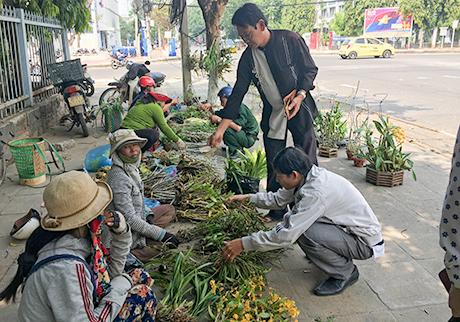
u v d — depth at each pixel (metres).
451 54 34.56
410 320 2.90
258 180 4.75
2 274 3.48
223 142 6.53
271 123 4.33
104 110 8.34
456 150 1.45
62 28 10.51
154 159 5.45
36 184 5.52
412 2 41.69
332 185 3.07
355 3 47.31
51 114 8.91
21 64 7.70
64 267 1.84
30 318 1.87
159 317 2.71
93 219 1.96
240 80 4.25
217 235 3.66
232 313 2.72
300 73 4.10
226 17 53.16
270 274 3.45
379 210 4.63
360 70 21.17
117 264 2.29
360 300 3.12
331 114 7.07
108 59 35.78
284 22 60.28
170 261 3.33
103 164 5.18
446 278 1.68
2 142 5.74
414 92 13.64
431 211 4.61
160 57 39.31
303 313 2.98
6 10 7.17
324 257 3.13
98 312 2.02
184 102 10.09
